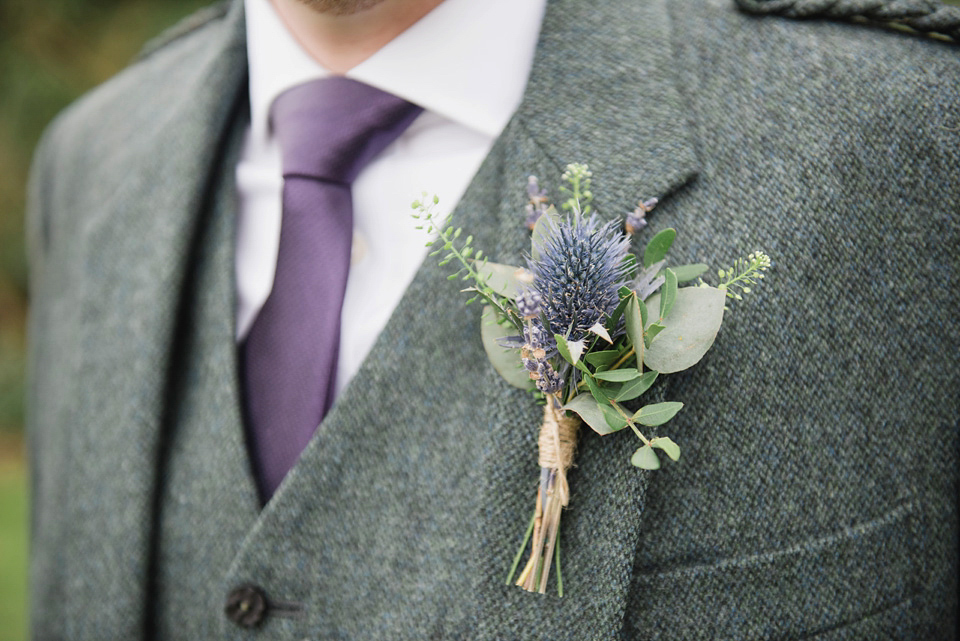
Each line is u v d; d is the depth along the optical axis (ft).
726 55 1.44
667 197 1.38
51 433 1.84
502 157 1.47
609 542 1.32
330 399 1.55
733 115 1.40
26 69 6.41
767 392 1.34
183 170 1.68
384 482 1.46
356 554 1.47
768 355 1.34
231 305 1.63
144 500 1.63
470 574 1.37
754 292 1.34
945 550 1.42
